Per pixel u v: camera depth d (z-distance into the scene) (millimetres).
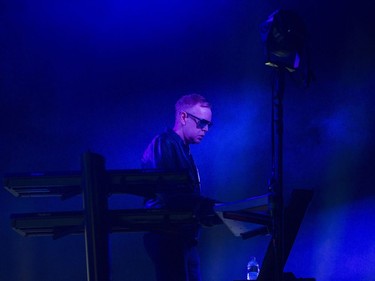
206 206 3660
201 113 4820
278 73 3359
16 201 7891
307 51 3441
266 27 3357
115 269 7785
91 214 2764
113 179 2844
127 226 2848
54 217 2846
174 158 4441
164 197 3736
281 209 2941
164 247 4105
